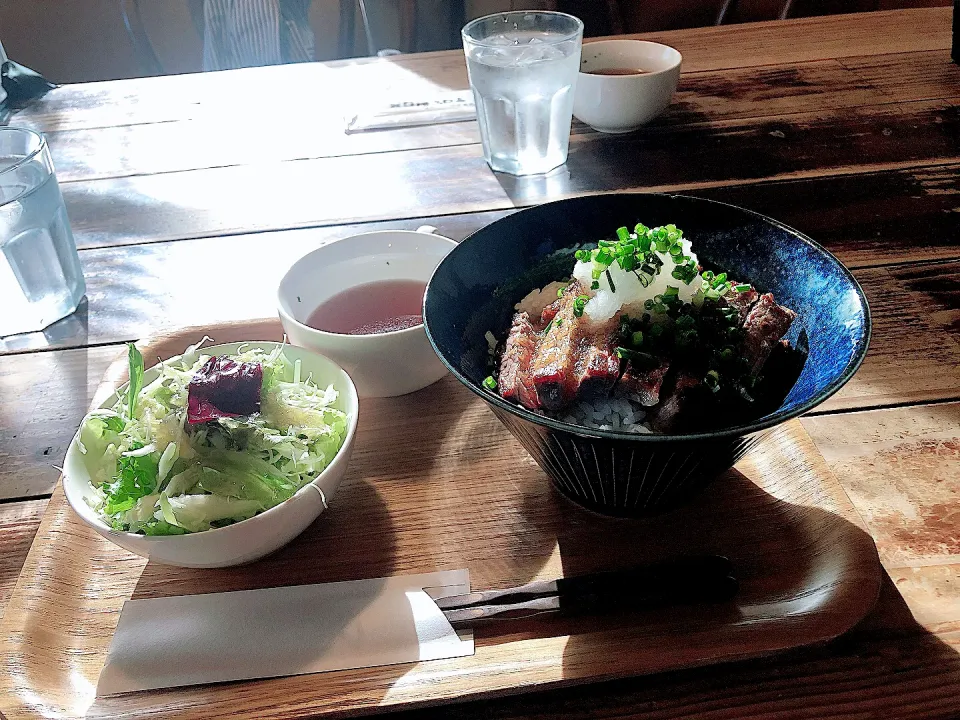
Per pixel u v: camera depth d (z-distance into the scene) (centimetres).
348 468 112
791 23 249
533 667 80
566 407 97
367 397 124
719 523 98
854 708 75
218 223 172
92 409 114
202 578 97
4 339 142
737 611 86
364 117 210
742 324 100
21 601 94
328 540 101
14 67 233
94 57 392
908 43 228
